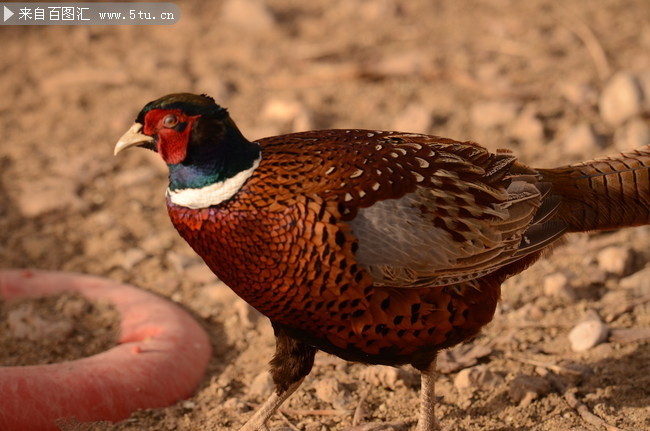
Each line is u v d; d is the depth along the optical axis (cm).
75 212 1675
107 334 1312
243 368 1246
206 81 2103
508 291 1390
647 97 1855
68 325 1310
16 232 1617
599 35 2242
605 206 1046
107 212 1680
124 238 1600
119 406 1112
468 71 2092
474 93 2028
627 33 2248
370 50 2228
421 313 948
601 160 1061
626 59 2114
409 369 1201
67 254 1556
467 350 1244
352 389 1184
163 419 1120
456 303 963
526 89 2003
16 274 1437
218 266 951
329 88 2086
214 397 1177
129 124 1967
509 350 1249
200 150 909
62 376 1102
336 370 1230
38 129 1972
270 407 1052
